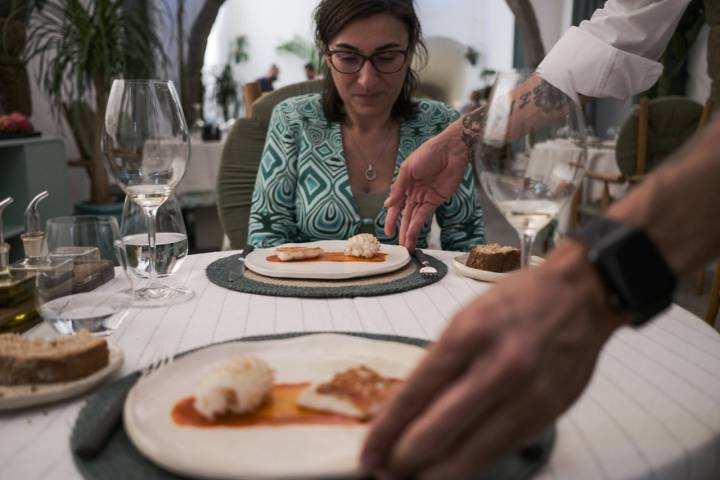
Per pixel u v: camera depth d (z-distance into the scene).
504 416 0.33
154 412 0.46
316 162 1.51
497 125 0.58
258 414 0.46
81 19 3.29
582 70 1.02
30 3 3.56
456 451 0.34
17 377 0.52
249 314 0.76
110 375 0.56
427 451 0.33
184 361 0.54
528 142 0.58
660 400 0.51
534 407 0.33
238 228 1.78
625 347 0.64
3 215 3.21
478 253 0.95
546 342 0.33
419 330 0.70
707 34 5.04
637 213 0.36
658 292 0.35
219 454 0.40
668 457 0.42
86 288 0.77
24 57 3.53
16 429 0.47
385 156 1.57
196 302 0.81
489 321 0.33
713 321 1.95
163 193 0.82
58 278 0.66
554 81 0.58
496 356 0.33
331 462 0.38
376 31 1.37
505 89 0.59
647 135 3.54
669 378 0.56
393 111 1.57
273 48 10.76
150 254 0.87
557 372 0.34
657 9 1.00
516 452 0.41
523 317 0.33
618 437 0.45
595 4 6.85
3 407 0.49
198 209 4.35
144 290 0.85
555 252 0.37
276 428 0.44
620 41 1.01
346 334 0.63
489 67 10.84
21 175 3.17
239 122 1.80
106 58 3.26
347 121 1.55
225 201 1.78
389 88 1.44
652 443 0.44
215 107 6.63
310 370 0.54
